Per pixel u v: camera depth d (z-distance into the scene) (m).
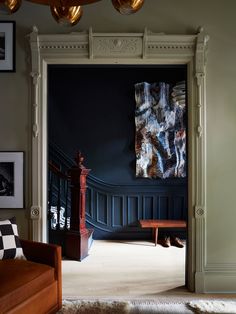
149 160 4.93
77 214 3.78
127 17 2.85
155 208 4.96
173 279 3.13
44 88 2.85
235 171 2.84
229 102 2.86
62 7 1.64
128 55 2.81
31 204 2.78
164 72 4.98
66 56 2.81
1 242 2.32
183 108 4.93
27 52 2.82
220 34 2.87
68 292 2.78
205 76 2.85
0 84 2.83
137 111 4.92
